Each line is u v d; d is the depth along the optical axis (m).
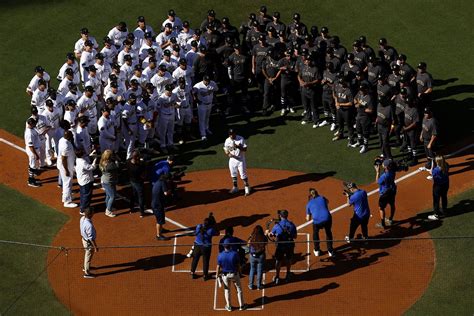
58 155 95.12
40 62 118.62
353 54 104.38
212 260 89.12
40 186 99.69
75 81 106.31
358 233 92.00
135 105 100.31
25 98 112.81
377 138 105.50
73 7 128.25
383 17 125.12
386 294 85.00
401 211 94.69
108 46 108.75
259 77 109.12
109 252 90.56
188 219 94.31
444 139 104.69
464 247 89.94
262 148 104.56
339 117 103.12
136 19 125.62
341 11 126.31
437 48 119.50
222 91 112.94
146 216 95.06
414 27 123.31
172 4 128.25
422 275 86.94
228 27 112.62
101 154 101.25
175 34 113.12
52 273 88.38
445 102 110.31
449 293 84.94
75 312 83.94
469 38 121.06
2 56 119.75
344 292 85.19
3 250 91.12
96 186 99.56
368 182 98.81
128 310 84.06
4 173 101.62
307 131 106.81
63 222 94.69
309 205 87.88
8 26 125.12
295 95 110.62
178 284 86.69
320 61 106.88
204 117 104.94
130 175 92.88
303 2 128.00
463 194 96.50
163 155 103.94
